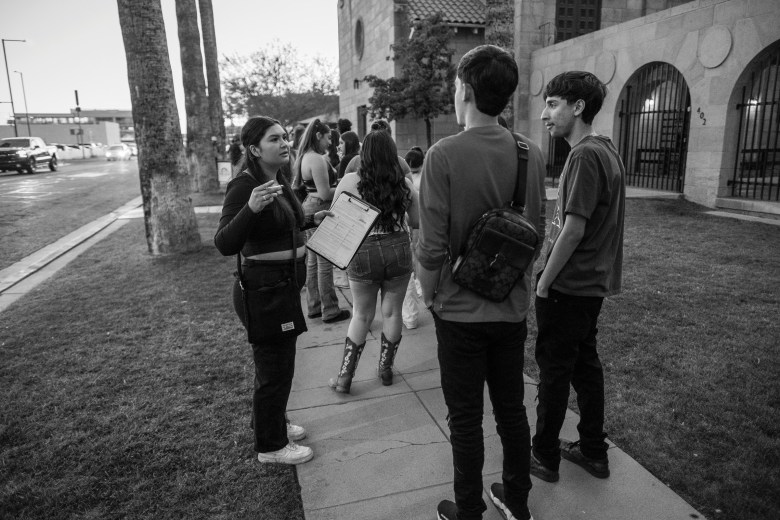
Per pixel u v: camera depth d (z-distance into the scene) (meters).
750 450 2.78
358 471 2.73
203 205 14.41
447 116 18.64
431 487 2.59
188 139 18.70
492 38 13.02
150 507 2.50
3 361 4.24
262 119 2.47
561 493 2.51
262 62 31.84
